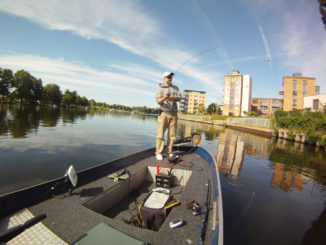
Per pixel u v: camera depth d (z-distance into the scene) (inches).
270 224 141.8
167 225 57.9
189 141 161.3
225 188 208.8
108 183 88.0
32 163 257.4
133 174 102.0
